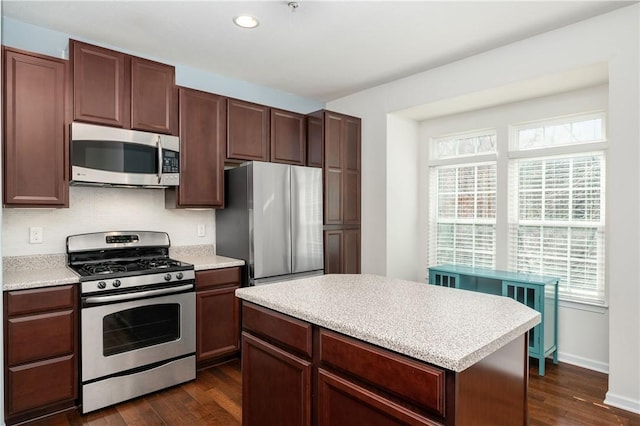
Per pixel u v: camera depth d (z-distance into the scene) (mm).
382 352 1292
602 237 3064
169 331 2713
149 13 2520
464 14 2543
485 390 1259
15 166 2312
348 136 4016
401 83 3775
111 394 2438
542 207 3420
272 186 3242
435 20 2621
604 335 3029
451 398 1117
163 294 2656
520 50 2949
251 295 1885
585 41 2617
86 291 2336
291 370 1665
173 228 3377
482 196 3826
